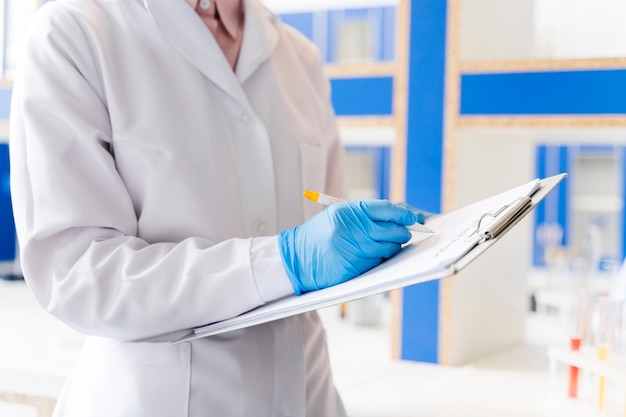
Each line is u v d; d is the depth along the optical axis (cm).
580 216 411
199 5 117
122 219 102
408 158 196
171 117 106
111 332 97
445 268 75
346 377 177
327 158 144
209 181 107
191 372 101
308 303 85
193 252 97
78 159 100
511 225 80
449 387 169
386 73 198
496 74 185
